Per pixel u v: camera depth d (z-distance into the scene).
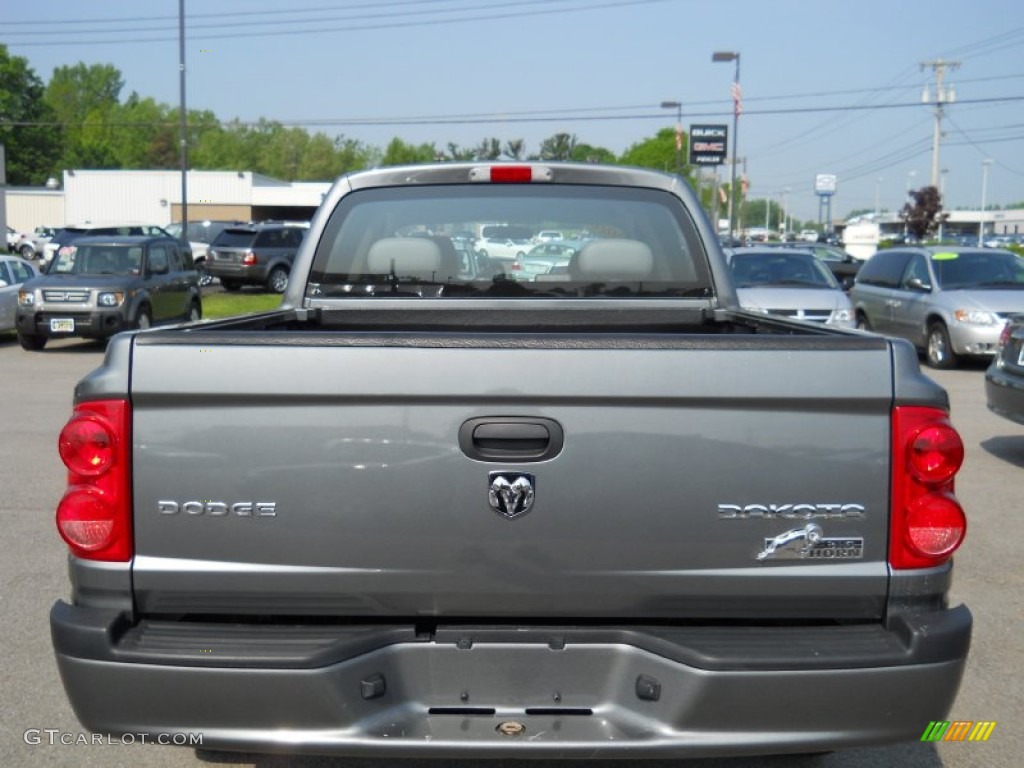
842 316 14.97
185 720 2.90
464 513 2.90
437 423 2.88
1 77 95.62
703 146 37.41
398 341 2.86
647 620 3.01
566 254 4.83
